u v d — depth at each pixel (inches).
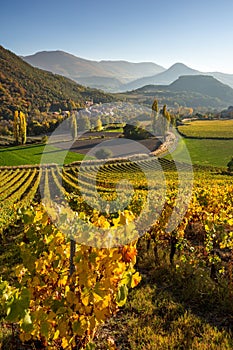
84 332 130.2
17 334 165.3
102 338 162.6
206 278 228.1
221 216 313.0
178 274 235.9
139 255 288.5
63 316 125.7
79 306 125.2
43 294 142.4
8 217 520.7
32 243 149.7
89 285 124.7
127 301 199.8
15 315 104.6
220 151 1712.6
